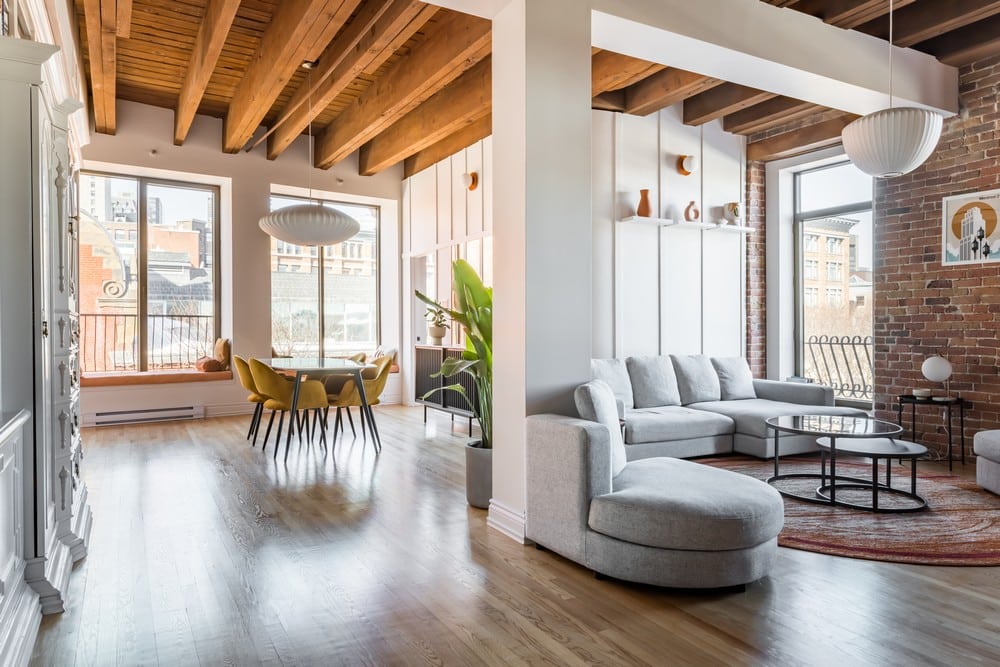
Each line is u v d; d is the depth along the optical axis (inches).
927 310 201.0
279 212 201.2
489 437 145.9
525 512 120.3
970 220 190.2
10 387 87.2
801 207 259.1
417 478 169.2
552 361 124.3
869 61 174.1
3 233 87.8
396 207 335.3
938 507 142.7
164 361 292.5
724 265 253.1
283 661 77.0
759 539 96.1
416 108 257.6
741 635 83.5
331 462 188.7
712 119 235.9
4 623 72.2
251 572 104.6
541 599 94.7
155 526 128.0
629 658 77.6
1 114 88.1
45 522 89.8
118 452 201.8
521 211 122.6
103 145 260.8
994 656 77.9
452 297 276.8
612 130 228.2
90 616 88.7
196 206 298.0
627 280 230.5
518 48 123.6
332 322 336.5
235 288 288.8
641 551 96.3
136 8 181.2
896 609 91.4
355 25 176.9
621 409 154.9
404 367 331.3
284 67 184.7
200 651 79.4
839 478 165.6
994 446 149.3
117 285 282.8
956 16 162.6
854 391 241.3
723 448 197.6
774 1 161.3
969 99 191.6
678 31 140.9
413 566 107.6
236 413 285.3
